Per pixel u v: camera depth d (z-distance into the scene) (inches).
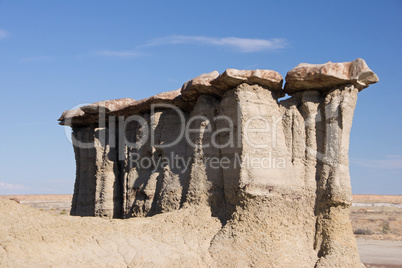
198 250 834.2
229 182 893.8
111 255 804.0
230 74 888.3
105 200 1173.7
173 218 905.5
